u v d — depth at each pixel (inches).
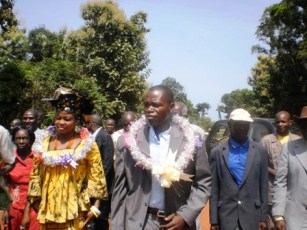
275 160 257.1
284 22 1250.6
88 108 173.5
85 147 162.7
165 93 144.7
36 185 166.6
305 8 1202.6
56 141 167.0
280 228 182.1
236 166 197.8
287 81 1307.8
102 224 266.4
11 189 213.9
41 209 161.8
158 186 140.7
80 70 758.5
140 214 139.2
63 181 160.7
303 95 1285.7
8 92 628.7
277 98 1433.3
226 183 197.9
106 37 901.2
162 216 139.6
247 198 195.6
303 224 177.8
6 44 1523.1
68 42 911.7
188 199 143.1
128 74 891.4
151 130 148.1
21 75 647.1
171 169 135.4
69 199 160.6
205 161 146.3
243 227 193.0
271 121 342.0
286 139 267.1
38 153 164.4
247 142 202.2
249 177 196.4
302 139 186.2
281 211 182.9
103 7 896.3
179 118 149.2
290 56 1288.1
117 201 145.2
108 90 887.7
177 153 143.5
